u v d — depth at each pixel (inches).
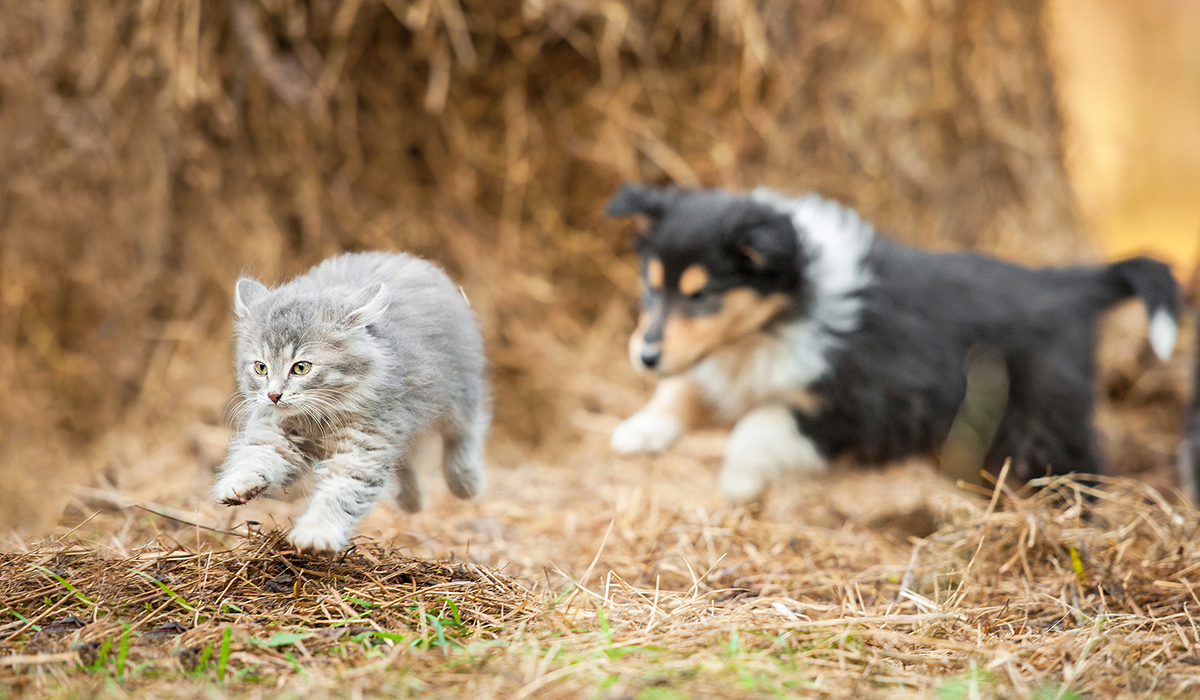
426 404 149.6
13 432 276.4
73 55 282.0
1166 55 756.0
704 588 165.2
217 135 292.8
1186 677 124.3
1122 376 309.3
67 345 291.4
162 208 291.3
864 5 320.2
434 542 188.5
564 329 318.0
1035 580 167.2
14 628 130.6
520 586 150.1
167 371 289.6
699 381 226.1
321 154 301.6
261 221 296.7
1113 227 625.9
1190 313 319.0
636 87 312.5
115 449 272.2
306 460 142.9
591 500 231.5
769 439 210.4
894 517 215.6
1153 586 161.0
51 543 160.7
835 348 208.5
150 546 158.9
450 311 160.2
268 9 283.9
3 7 276.1
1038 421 215.8
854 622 136.5
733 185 312.5
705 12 308.8
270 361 137.8
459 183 310.3
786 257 202.8
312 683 114.1
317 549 132.9
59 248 287.7
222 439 262.5
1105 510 198.8
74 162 285.9
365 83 301.6
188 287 295.3
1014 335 215.8
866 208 325.7
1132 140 699.4
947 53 331.3
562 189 319.3
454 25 293.4
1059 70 362.3
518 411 307.6
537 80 311.1
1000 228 343.9
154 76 284.0
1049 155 356.8
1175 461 272.2
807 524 215.6
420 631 130.4
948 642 132.6
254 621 131.8
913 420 210.5
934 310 214.4
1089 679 123.7
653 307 215.0
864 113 325.4
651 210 220.7
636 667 118.0
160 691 111.8
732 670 117.6
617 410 302.2
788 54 315.0
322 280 158.7
